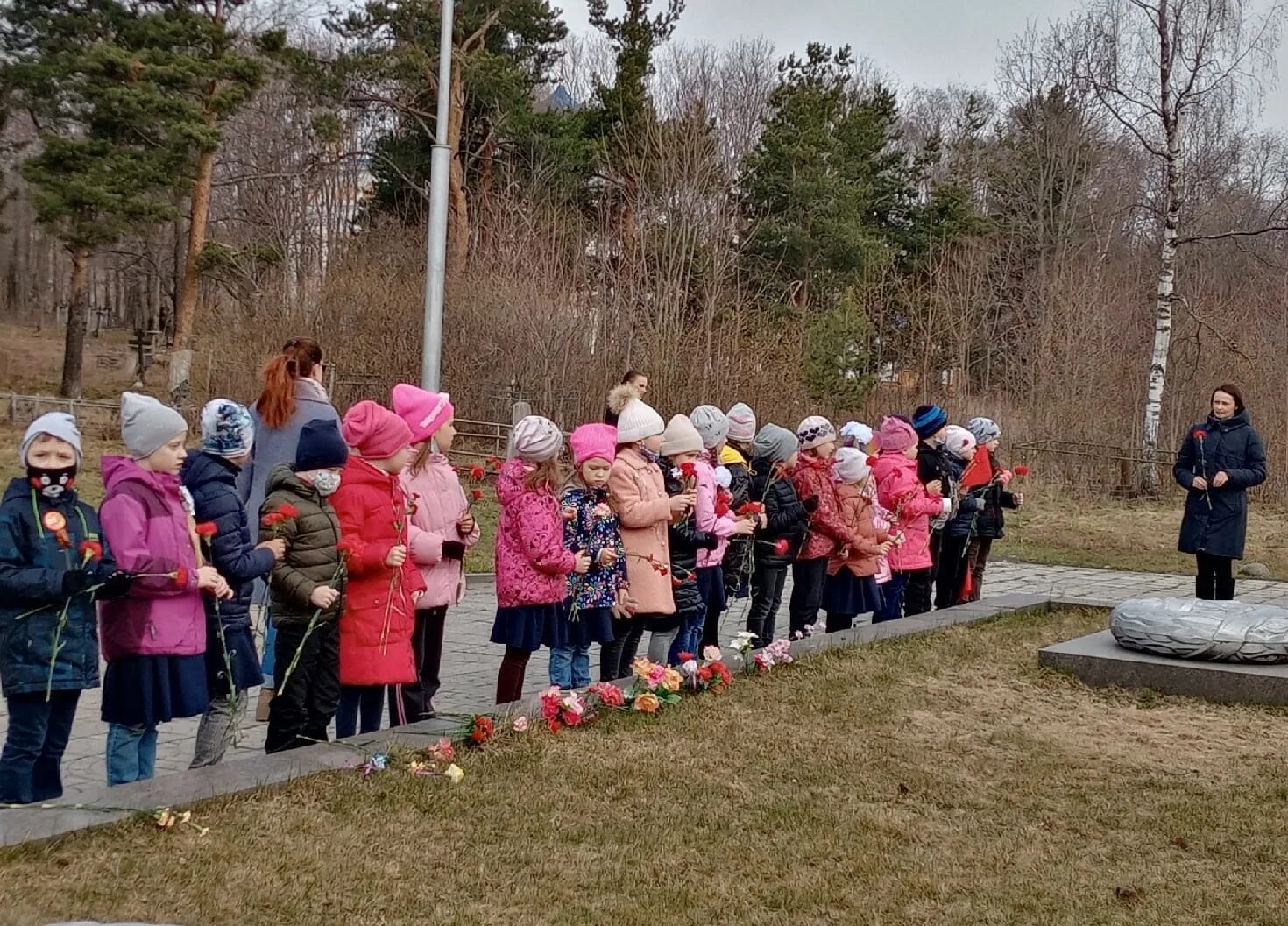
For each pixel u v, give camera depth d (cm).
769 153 4047
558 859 499
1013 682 844
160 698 546
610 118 3984
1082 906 477
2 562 512
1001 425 3059
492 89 3556
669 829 539
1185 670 821
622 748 645
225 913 427
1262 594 1481
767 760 643
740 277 3875
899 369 3988
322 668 615
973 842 542
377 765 573
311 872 466
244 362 2809
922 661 883
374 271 2998
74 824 474
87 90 2798
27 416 2891
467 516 752
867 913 464
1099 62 2784
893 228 4659
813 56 4522
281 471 611
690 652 829
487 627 1126
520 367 2725
